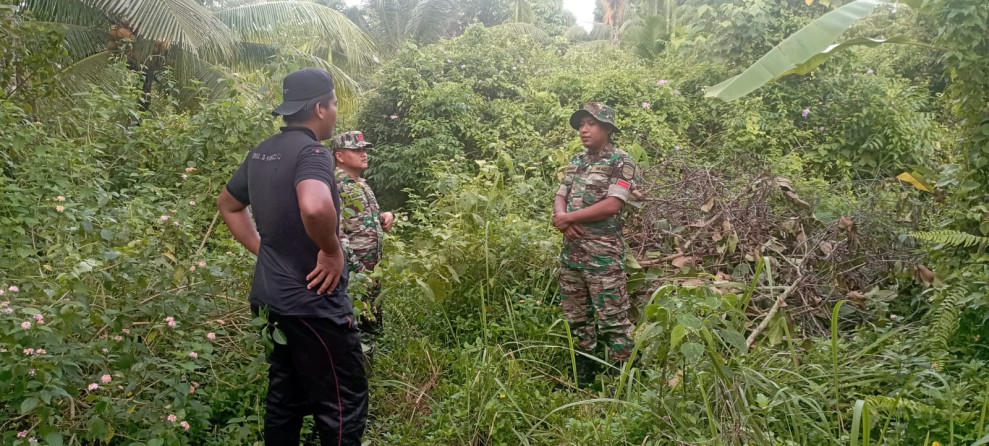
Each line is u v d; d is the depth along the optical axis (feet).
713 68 28.94
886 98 26.53
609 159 13.39
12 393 8.21
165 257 10.50
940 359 11.12
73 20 33.01
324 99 8.93
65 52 17.69
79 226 10.72
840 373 11.46
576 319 13.71
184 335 9.90
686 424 9.87
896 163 25.05
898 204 17.13
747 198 17.03
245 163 9.20
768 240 15.94
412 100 31.19
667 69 31.22
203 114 16.99
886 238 16.40
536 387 12.11
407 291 14.85
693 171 17.70
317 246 8.53
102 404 8.26
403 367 13.05
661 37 38.47
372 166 31.50
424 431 10.97
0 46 15.93
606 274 13.20
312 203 7.99
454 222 16.08
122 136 18.26
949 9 12.12
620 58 38.68
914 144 25.80
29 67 17.21
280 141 8.77
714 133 28.40
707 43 29.66
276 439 9.30
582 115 13.61
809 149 26.66
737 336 9.59
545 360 13.70
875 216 16.80
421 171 28.17
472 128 29.55
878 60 34.37
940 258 13.52
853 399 10.75
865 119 25.91
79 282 8.84
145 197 14.87
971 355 11.48
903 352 12.23
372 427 11.28
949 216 13.61
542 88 32.68
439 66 33.53
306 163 8.38
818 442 9.73
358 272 11.57
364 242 12.95
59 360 8.23
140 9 30.09
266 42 41.52
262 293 8.73
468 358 12.75
